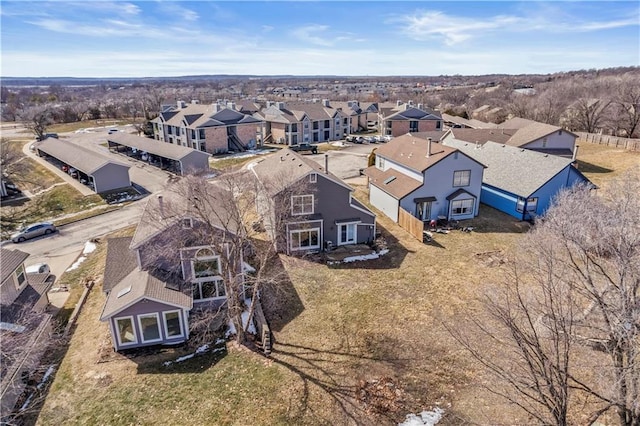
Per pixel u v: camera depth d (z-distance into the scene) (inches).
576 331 545.0
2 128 3826.3
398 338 770.2
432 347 739.4
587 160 1968.5
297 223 1067.9
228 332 832.3
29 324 778.8
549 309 515.8
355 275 1011.3
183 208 851.4
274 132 3021.7
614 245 460.4
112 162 1828.2
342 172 2030.0
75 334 848.9
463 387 644.7
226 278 759.7
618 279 470.0
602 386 507.2
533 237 627.5
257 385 671.1
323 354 738.2
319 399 635.5
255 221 1234.0
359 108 3597.4
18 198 1797.5
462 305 863.7
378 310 861.8
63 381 710.5
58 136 3302.2
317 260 1096.2
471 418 586.9
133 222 1486.2
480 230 1269.7
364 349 745.0
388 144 1681.8
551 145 1841.8
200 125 2495.1
